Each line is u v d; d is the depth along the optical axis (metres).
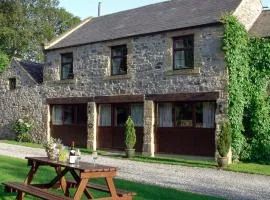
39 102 24.28
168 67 18.22
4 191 8.48
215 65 16.81
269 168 15.30
